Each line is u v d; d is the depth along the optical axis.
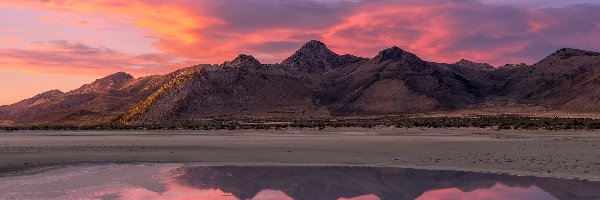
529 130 66.00
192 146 41.34
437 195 18.42
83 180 21.73
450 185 20.53
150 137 56.69
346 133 63.03
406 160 29.78
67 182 21.14
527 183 20.91
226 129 78.94
